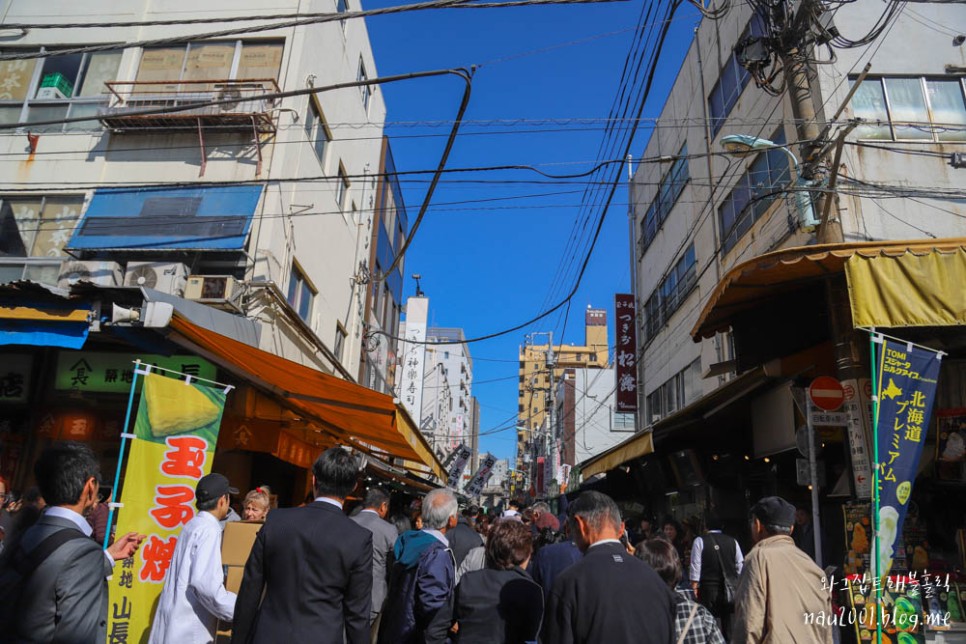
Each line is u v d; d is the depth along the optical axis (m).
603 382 35.62
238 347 6.36
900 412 4.80
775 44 8.41
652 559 3.59
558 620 2.76
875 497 4.62
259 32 12.33
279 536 2.99
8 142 11.95
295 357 12.05
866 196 8.85
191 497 4.87
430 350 42.72
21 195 11.58
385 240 22.12
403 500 25.33
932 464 6.09
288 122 11.87
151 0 12.71
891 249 5.26
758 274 6.10
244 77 12.05
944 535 6.51
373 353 20.08
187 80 12.09
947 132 9.84
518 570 3.62
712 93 15.01
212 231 10.57
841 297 6.10
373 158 19.31
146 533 4.57
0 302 5.53
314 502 3.23
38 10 12.74
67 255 11.10
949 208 9.35
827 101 9.96
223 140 11.66
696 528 10.52
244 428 9.22
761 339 7.78
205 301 9.59
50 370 8.93
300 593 2.88
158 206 11.01
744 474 10.59
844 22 10.47
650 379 18.97
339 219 15.53
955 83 10.21
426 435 32.94
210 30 12.41
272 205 11.03
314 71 13.07
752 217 12.23
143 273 9.84
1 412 8.80
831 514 7.71
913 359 4.95
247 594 2.95
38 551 2.42
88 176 11.59
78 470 2.67
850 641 5.51
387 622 3.92
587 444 34.50
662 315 17.97
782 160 11.05
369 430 10.31
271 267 10.80
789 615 3.31
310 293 13.54
